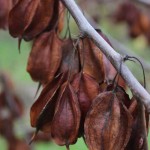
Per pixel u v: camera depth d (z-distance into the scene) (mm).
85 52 414
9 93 894
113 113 372
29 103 1327
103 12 1188
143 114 373
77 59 415
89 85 391
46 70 446
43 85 451
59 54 441
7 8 587
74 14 410
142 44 1334
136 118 376
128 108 381
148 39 991
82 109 386
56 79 396
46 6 457
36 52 450
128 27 1008
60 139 385
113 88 383
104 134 370
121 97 380
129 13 1000
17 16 458
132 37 1003
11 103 889
